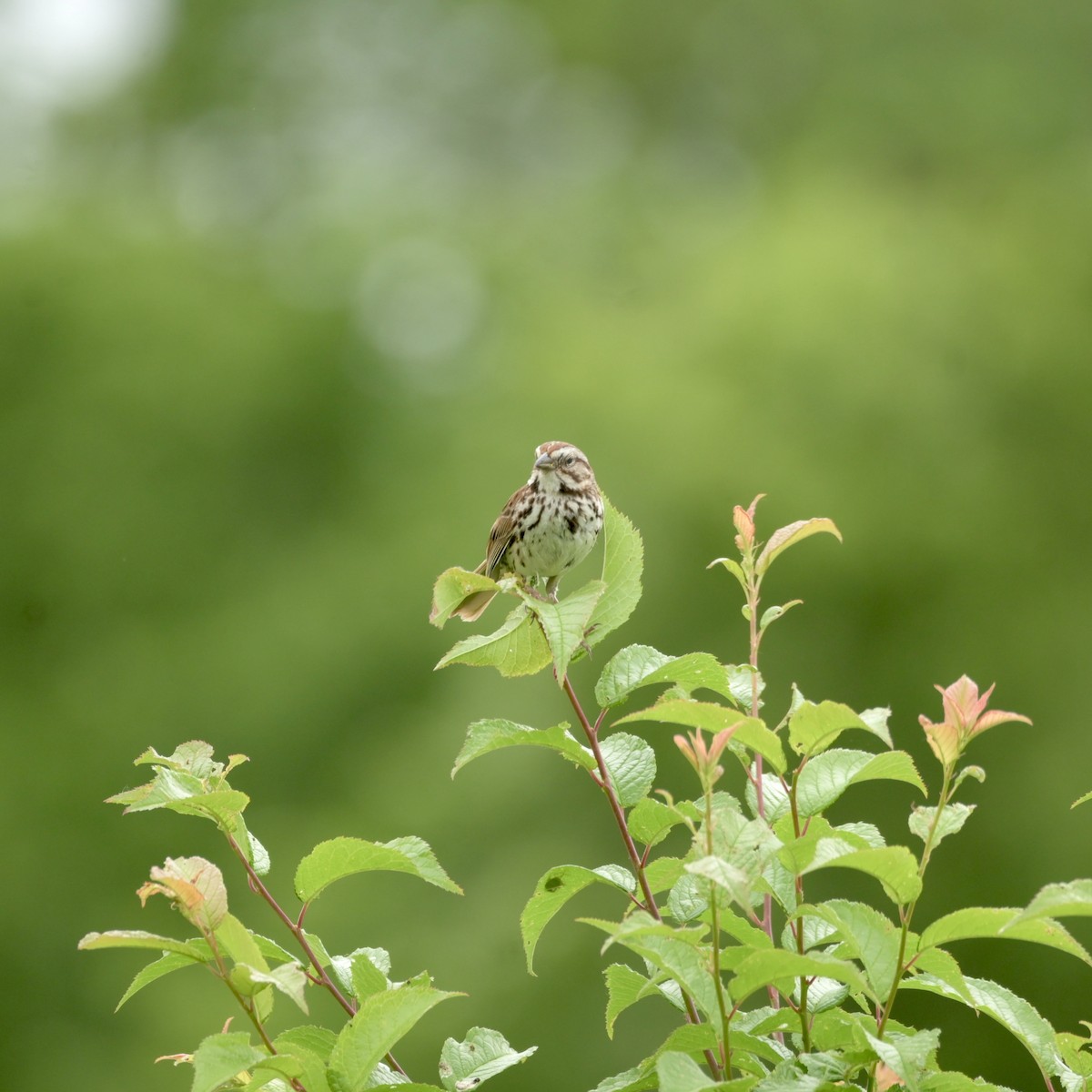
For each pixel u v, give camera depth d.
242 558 21.78
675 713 3.29
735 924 3.61
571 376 19.17
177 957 3.49
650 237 26.30
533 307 23.64
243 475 22.84
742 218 25.38
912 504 16.56
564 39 35.59
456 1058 3.71
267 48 33.22
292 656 19.52
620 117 35.00
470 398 22.84
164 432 22.55
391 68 34.81
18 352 23.14
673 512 16.45
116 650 20.42
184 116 32.22
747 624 15.94
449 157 34.78
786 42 33.25
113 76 32.38
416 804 16.22
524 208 27.67
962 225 20.45
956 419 17.42
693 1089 2.91
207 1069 3.02
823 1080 3.06
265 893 3.65
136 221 26.33
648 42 35.12
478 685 17.06
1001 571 16.56
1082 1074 3.68
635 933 2.97
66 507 21.80
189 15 32.94
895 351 17.67
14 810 18.80
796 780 3.42
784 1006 3.63
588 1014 14.09
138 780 19.08
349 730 19.09
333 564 20.72
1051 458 18.05
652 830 3.80
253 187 30.72
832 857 2.99
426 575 19.52
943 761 3.12
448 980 14.47
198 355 23.06
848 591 16.09
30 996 17.55
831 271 18.44
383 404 23.52
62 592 21.20
